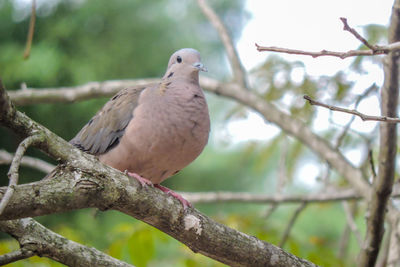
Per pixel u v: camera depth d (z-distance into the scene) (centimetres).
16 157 524
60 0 1928
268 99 1079
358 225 1471
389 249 909
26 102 1127
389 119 557
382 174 766
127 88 882
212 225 674
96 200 588
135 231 912
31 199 544
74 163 578
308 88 999
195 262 958
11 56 1825
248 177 2022
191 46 2128
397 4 715
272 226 1091
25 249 628
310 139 1036
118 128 816
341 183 1205
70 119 1892
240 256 686
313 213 1559
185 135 766
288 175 1188
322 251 989
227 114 1159
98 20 2011
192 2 2194
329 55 542
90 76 1878
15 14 1903
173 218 655
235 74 1155
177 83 800
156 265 1357
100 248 1698
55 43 1880
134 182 623
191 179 2030
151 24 2062
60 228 986
